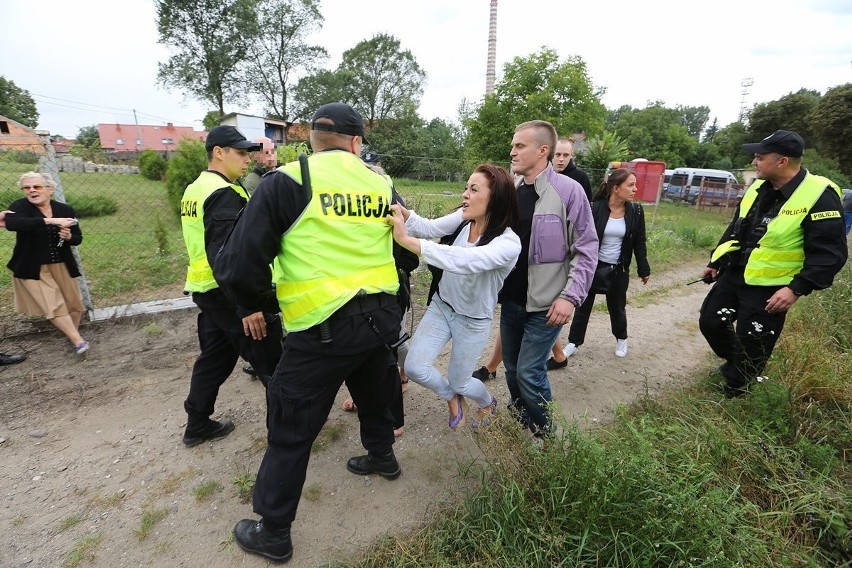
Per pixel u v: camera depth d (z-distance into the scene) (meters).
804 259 2.63
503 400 3.21
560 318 2.14
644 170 17.44
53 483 2.30
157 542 1.98
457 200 7.46
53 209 3.49
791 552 1.79
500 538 1.84
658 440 2.39
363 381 2.09
